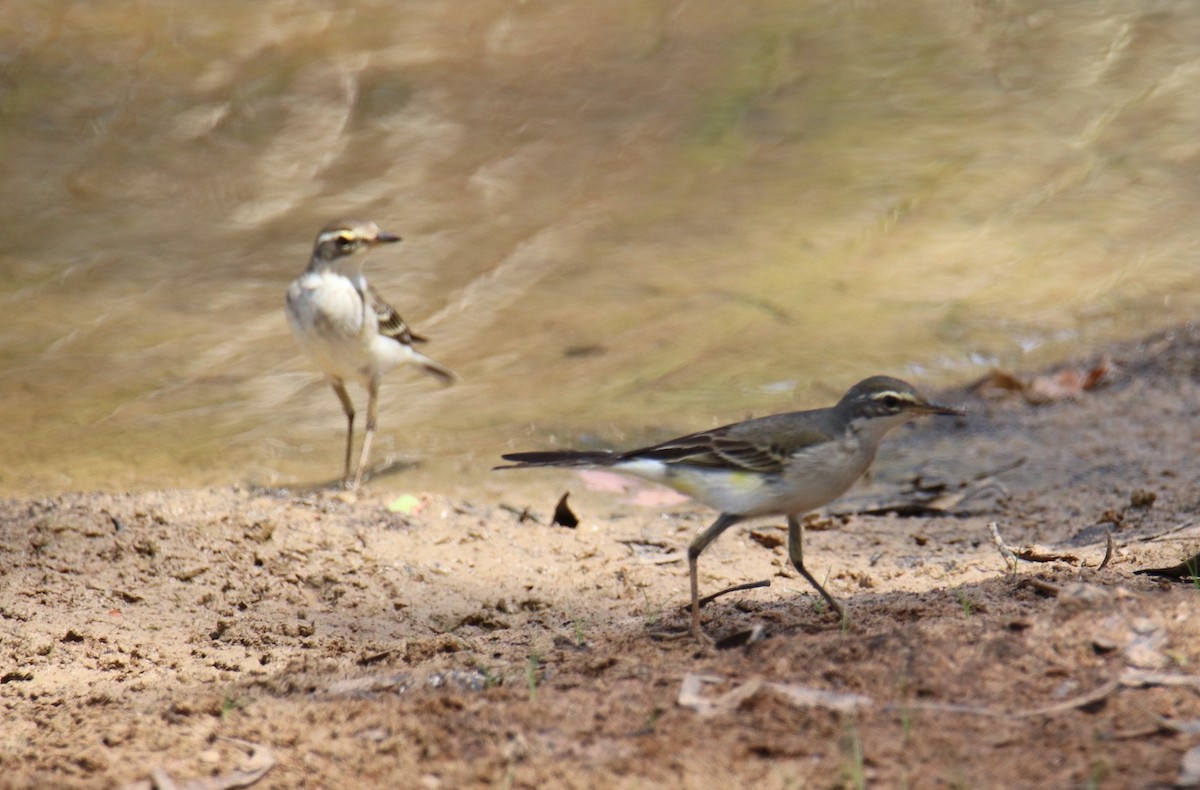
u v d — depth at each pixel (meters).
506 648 8.50
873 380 8.55
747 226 19.95
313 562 10.60
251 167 21.56
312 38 25.69
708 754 6.46
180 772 6.79
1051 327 16.77
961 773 6.12
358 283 13.34
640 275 18.67
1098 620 7.29
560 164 21.89
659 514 12.64
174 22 26.16
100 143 21.88
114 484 13.35
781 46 25.62
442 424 14.96
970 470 13.20
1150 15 26.70
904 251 19.08
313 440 14.66
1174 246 18.77
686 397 15.27
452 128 22.83
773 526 11.92
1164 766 6.02
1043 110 23.17
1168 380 15.25
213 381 16.14
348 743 6.99
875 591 9.65
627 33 26.23
